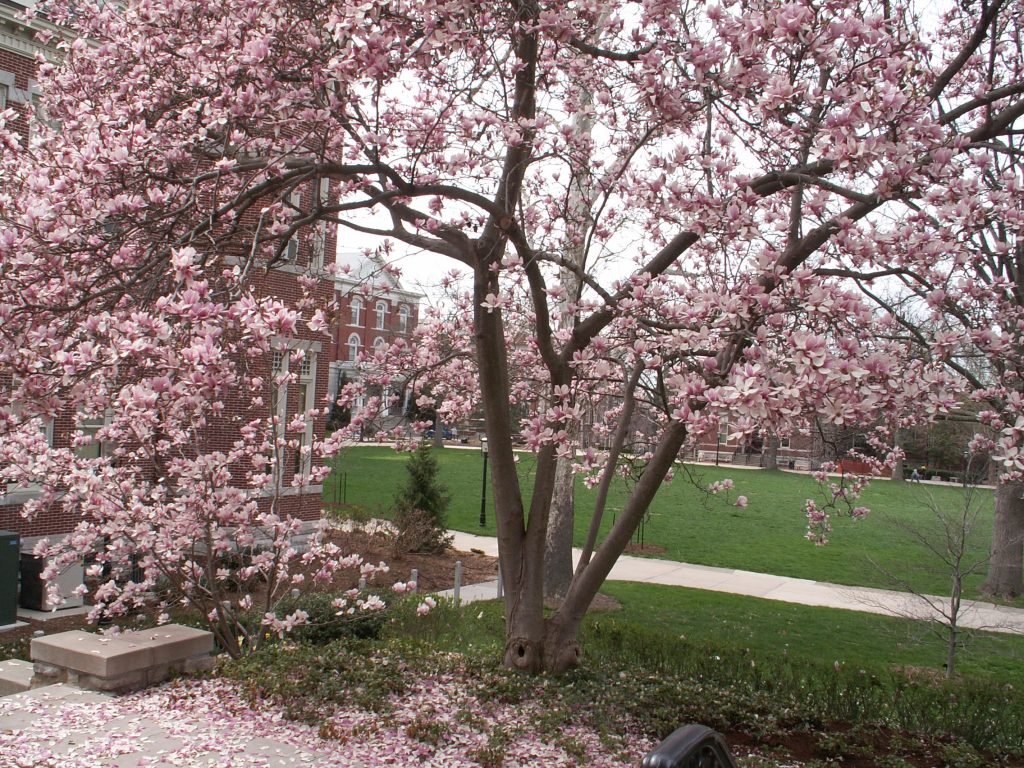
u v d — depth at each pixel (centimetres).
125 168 554
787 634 1304
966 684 800
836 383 431
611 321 773
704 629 1307
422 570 1714
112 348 408
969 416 760
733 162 752
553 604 1390
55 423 1128
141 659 691
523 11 667
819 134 545
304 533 1647
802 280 520
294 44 612
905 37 634
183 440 780
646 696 705
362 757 536
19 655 952
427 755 543
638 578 1770
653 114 699
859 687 750
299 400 1570
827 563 2042
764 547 2245
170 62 698
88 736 564
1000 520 1680
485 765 530
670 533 2412
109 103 664
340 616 912
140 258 535
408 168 701
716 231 592
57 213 487
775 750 627
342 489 2788
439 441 5012
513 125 693
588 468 641
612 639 903
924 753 650
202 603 786
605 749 581
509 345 1091
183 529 760
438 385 1020
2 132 581
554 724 618
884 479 3878
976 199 559
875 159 507
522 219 746
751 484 3662
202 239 591
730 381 458
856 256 597
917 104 528
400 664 760
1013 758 658
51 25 1191
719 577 1827
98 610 805
